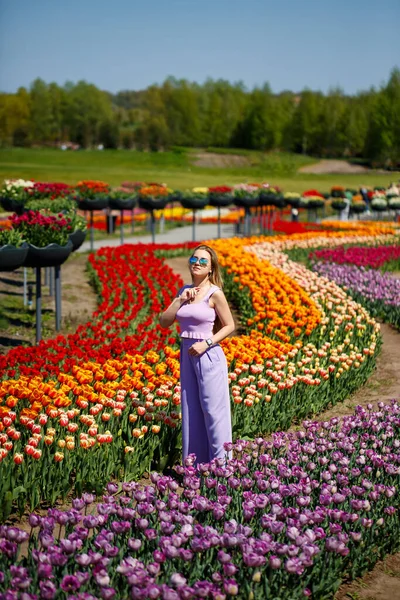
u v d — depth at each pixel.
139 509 4.12
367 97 139.50
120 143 141.50
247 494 4.52
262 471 5.14
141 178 68.88
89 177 65.25
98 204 21.47
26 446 5.07
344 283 14.52
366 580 4.48
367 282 14.44
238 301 13.79
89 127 141.00
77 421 6.07
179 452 6.18
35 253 9.80
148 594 3.31
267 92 136.25
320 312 10.74
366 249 20.41
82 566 3.81
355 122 131.38
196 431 5.85
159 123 135.25
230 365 7.67
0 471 5.02
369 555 4.55
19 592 3.48
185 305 5.84
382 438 5.98
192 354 5.63
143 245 20.14
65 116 143.38
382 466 5.31
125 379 6.59
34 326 11.62
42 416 5.59
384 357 10.31
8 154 97.12
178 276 14.47
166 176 74.12
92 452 5.53
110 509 4.16
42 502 5.33
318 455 5.46
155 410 6.29
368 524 4.36
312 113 134.00
